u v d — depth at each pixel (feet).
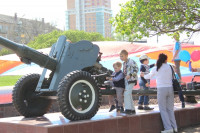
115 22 29.84
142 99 26.84
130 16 29.07
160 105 24.00
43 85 23.62
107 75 24.45
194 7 27.73
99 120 21.01
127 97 23.48
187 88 28.78
